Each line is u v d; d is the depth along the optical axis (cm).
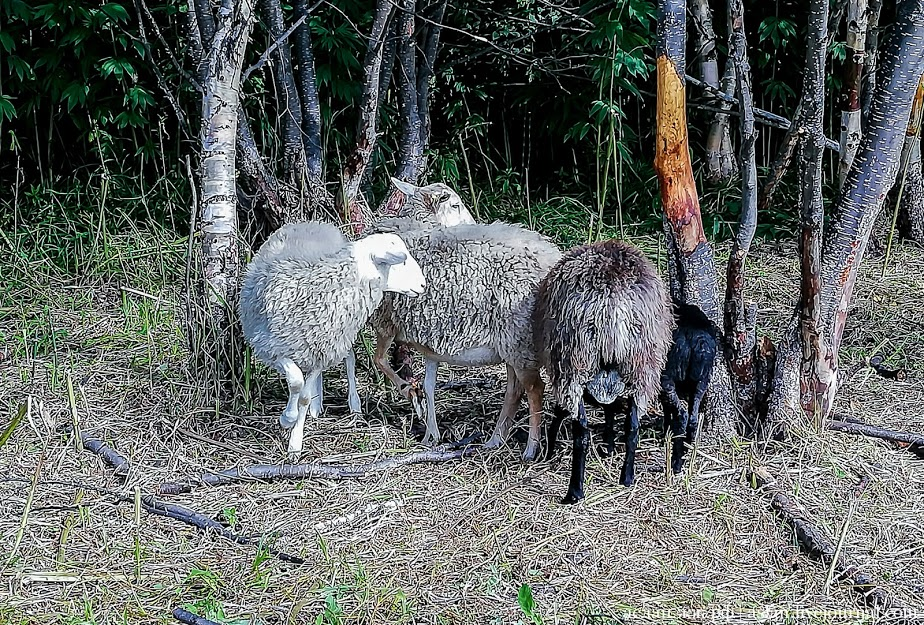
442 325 391
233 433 433
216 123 432
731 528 354
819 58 372
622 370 361
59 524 355
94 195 742
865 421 445
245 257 476
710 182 891
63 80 717
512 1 827
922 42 381
